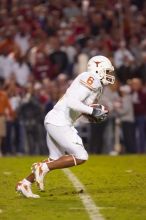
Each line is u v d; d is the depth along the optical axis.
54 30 57.56
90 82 23.72
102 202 22.75
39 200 23.25
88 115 23.97
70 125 24.03
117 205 22.11
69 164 23.78
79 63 50.19
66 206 21.94
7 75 52.50
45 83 49.31
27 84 50.16
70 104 23.59
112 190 25.69
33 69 52.91
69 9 60.69
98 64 24.31
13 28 56.53
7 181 28.48
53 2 61.12
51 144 24.41
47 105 48.50
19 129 48.72
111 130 47.94
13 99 49.31
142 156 42.22
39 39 55.56
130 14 60.56
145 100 49.34
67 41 55.66
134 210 21.14
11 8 61.72
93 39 56.44
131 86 49.62
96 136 48.06
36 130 48.72
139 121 49.25
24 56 53.25
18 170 33.12
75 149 23.73
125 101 47.97
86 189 26.05
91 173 31.61
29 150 49.00
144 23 60.00
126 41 57.38
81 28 57.03
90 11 59.38
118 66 53.06
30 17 58.66
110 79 24.45
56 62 53.06
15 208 21.61
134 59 55.06
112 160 38.81
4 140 48.16
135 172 31.88
